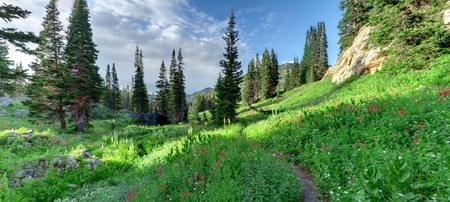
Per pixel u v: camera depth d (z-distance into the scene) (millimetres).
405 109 6680
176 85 42969
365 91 14523
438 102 6387
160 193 4910
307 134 7934
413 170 3590
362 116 7457
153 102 71125
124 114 53969
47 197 5977
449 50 12266
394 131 5652
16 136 11531
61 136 16484
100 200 5324
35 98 19297
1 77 12688
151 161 9734
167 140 15016
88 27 24953
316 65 53781
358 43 24953
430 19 12805
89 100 23047
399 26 14461
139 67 49656
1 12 11641
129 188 5738
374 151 4828
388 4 15016
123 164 10461
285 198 4109
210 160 6402
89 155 10477
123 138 15047
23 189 5988
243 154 6254
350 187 3969
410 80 12172
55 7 21828
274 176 4633
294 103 28875
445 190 2854
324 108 11758
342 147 5785
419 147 4215
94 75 23234
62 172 7781
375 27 18062
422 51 12828
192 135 11594
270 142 8844
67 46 21734
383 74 15703
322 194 4570
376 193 3133
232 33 22453
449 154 3545
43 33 21125
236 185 4535
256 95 65438
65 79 20141
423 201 3037
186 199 4328
